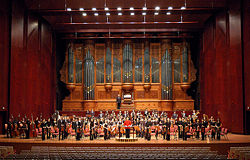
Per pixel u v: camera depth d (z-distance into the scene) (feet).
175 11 70.08
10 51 59.47
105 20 79.51
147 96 86.22
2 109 56.75
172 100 84.79
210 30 77.05
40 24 74.84
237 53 62.80
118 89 86.74
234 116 63.00
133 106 83.35
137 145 48.52
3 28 57.98
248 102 59.67
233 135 59.67
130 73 85.81
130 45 87.10
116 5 67.82
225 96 67.36
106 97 86.48
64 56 88.74
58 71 87.15
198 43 86.63
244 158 33.60
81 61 87.76
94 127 55.31
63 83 88.33
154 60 87.61
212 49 75.66
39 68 73.67
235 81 63.00
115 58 87.76
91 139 53.67
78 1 64.95
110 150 38.34
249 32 60.13
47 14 71.46
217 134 52.95
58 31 85.05
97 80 87.40
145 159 30.22
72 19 77.92
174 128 56.44
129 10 67.21
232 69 64.08
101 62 87.86
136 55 87.76
